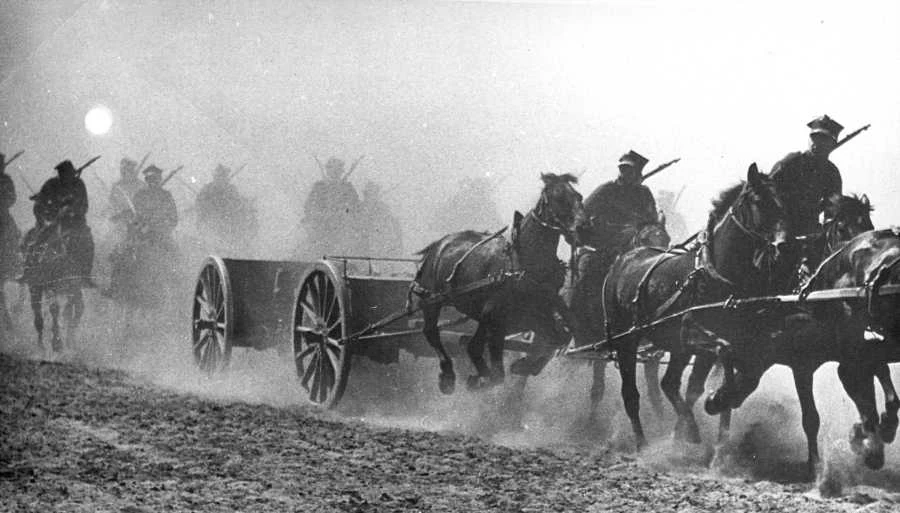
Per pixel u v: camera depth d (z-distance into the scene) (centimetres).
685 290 972
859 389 862
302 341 1312
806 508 752
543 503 768
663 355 1161
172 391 1302
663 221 1205
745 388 915
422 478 852
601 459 957
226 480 834
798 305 878
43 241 1714
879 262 819
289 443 988
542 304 1121
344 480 841
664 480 860
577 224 1091
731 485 846
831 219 945
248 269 1412
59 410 1127
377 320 1251
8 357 1548
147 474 852
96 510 736
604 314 1133
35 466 874
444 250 1213
